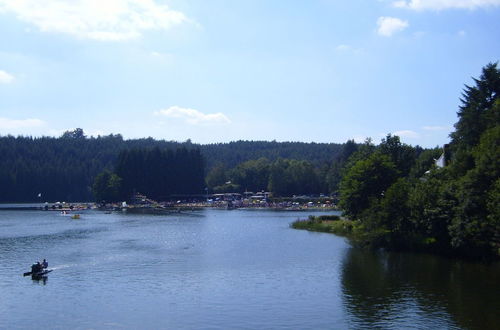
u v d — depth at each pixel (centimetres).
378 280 5778
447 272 6156
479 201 6456
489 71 9306
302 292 5272
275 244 9138
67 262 7131
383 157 10131
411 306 4684
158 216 17975
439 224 7256
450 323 4178
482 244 6450
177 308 4709
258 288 5475
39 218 16888
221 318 4394
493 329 4022
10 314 4541
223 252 8112
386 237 8131
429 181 8044
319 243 9219
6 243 9325
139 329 4122
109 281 5862
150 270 6525
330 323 4234
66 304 4862
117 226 13325
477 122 8600
